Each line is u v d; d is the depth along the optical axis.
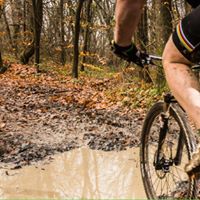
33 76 21.20
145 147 3.50
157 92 11.43
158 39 12.11
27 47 26.66
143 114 10.20
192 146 2.68
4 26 39.50
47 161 6.25
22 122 9.25
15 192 4.95
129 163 6.11
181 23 2.24
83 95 14.94
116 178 5.48
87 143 7.27
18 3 35.00
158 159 3.22
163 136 3.15
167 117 3.11
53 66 26.39
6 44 37.19
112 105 11.78
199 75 2.41
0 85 16.95
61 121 9.34
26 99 13.50
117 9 2.25
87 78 22.08
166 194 3.37
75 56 21.34
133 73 15.10
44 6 37.56
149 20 15.43
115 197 4.82
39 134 8.01
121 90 13.54
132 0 2.20
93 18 35.31
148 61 2.67
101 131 8.22
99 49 38.53
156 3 12.23
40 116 10.06
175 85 2.23
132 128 8.48
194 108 2.11
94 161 6.28
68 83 19.33
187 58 2.26
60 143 7.28
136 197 4.80
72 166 6.04
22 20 34.47
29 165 6.05
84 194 4.95
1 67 22.20
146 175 3.51
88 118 9.63
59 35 37.41
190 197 2.77
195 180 2.75
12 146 7.04
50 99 13.46
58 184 5.30
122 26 2.29
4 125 8.78
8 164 6.07
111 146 7.05
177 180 3.35
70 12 33.06
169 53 2.31
